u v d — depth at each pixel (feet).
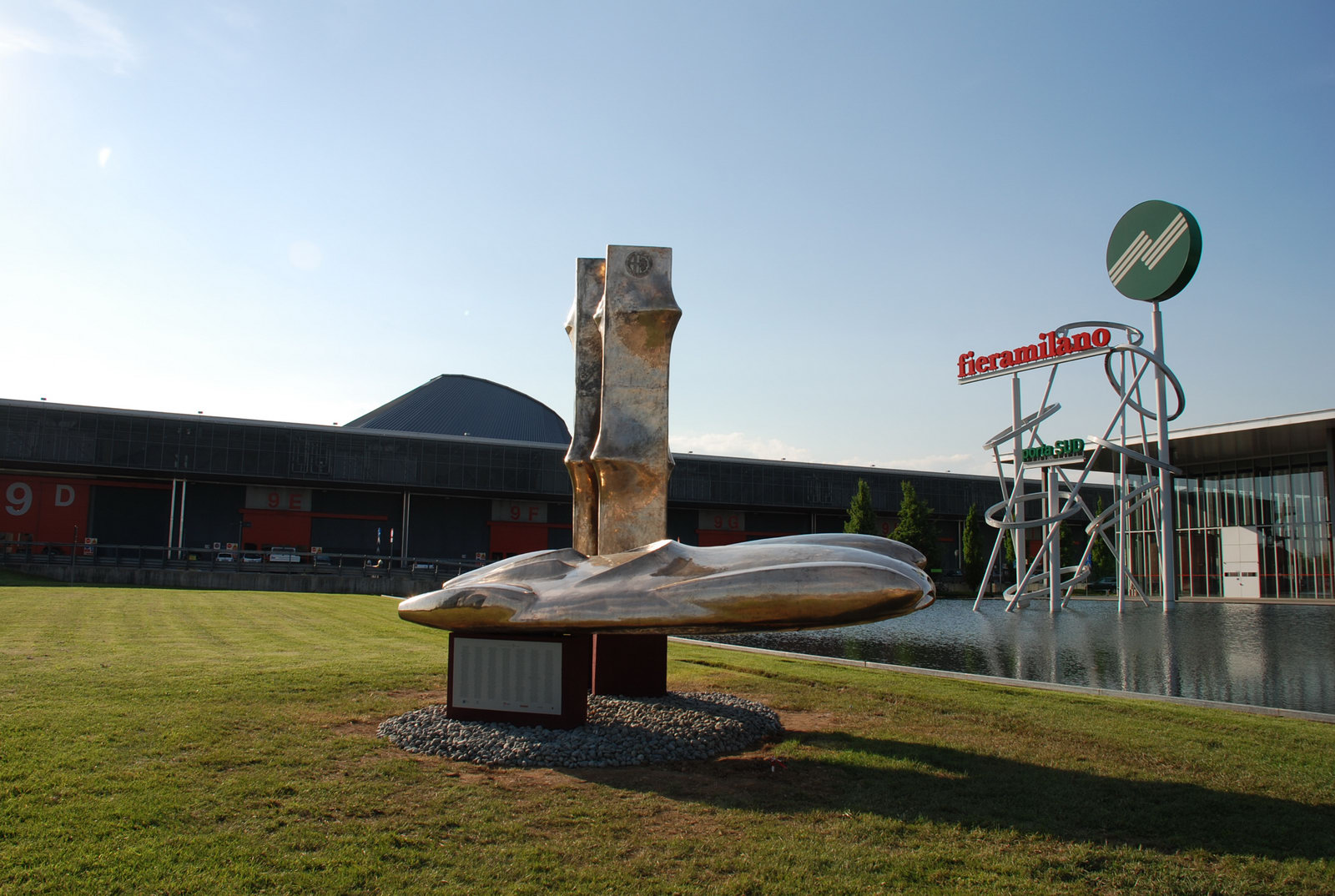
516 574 33.99
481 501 230.68
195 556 203.21
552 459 226.99
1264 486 201.26
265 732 32.58
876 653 81.87
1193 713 41.86
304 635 68.39
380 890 19.19
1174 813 25.82
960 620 130.72
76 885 18.76
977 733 36.68
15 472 189.47
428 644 64.49
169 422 195.72
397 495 223.71
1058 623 123.95
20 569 146.20
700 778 28.81
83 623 70.74
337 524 217.77
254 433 202.49
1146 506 227.20
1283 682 63.00
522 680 34.24
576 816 24.54
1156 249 140.67
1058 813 25.61
